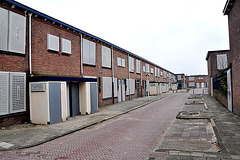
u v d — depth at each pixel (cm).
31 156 541
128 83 2425
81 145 641
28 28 1014
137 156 529
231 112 1134
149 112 1356
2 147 614
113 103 1948
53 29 1188
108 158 518
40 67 1080
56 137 735
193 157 493
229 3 1023
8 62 902
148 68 3450
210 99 2033
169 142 638
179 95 3159
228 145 566
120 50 2212
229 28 1124
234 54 1035
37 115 980
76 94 1286
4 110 873
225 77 1366
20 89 952
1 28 872
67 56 1307
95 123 999
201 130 775
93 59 1628
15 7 948
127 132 803
